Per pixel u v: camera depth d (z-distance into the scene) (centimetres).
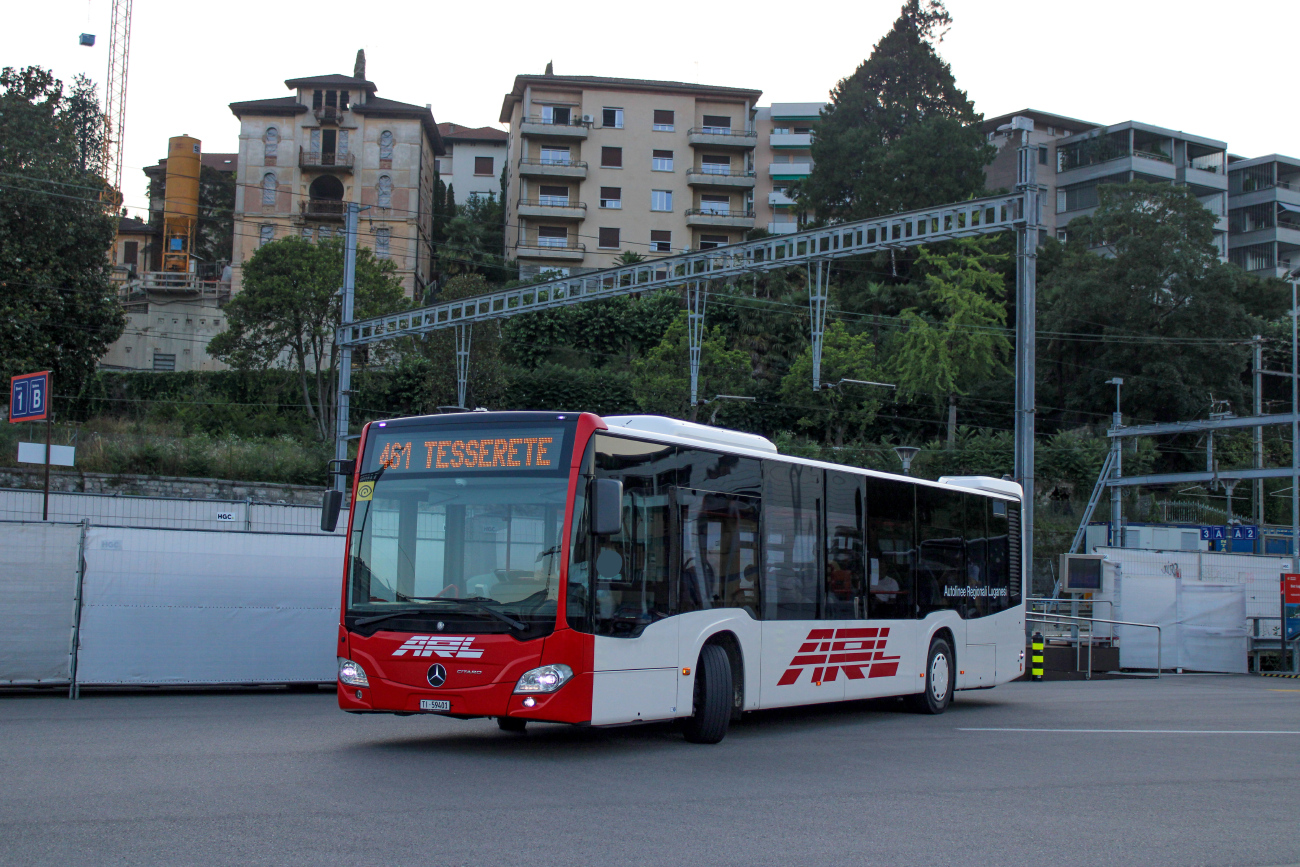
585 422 973
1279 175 9138
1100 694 1955
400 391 5656
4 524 1445
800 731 1260
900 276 6962
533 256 8100
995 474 5544
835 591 1296
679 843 629
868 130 7462
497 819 680
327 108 7412
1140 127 8462
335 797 741
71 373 4194
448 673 938
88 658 1482
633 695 988
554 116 8238
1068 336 6397
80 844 593
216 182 9156
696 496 1093
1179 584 2722
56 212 4025
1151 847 660
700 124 8331
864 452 5578
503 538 959
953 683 1528
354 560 1002
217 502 2566
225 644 1575
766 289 6719
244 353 5516
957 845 649
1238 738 1255
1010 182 8862
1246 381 6750
